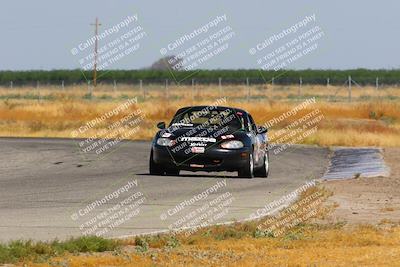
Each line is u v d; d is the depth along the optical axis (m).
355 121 151.25
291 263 34.16
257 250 37.81
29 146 105.38
